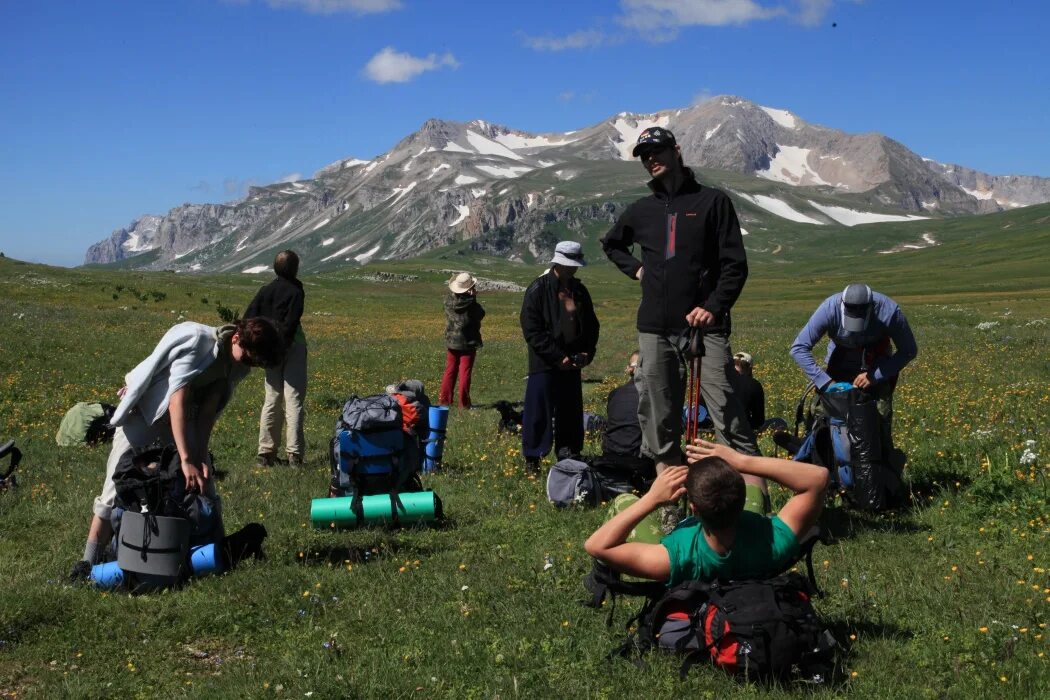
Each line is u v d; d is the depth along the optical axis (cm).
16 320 3334
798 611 491
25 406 1698
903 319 850
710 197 731
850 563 691
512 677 500
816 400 917
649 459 935
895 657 519
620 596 629
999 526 764
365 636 579
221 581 680
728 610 489
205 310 6375
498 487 1044
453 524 885
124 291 7044
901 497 880
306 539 823
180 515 686
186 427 695
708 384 743
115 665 549
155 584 673
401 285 14525
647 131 733
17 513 928
